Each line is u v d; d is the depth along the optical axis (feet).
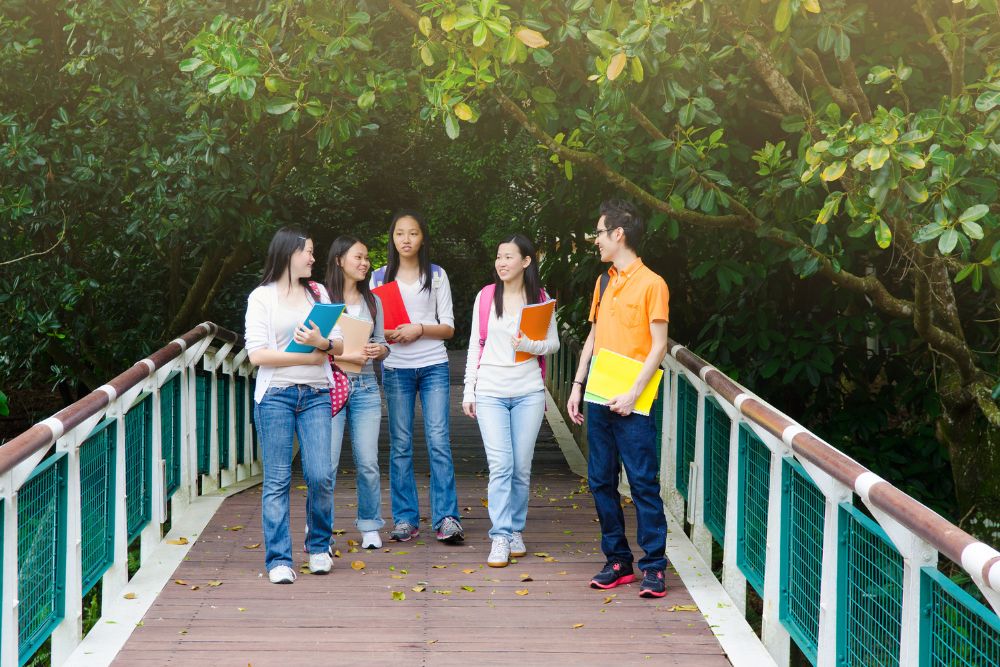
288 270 15.81
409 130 51.37
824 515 11.55
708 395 18.25
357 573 16.89
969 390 19.52
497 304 17.37
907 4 21.26
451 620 14.60
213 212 27.12
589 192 25.25
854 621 10.76
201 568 17.08
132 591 15.79
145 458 18.16
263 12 20.21
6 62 27.09
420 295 18.60
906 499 8.84
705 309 28.04
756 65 17.52
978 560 7.13
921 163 12.98
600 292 15.79
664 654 13.38
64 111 27.14
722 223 19.27
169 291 38.68
